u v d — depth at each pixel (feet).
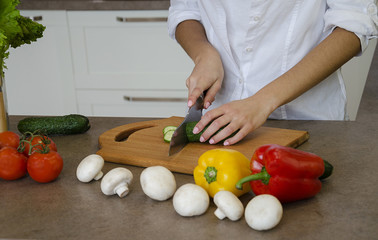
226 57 4.28
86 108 7.99
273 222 2.02
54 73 7.77
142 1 7.16
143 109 7.88
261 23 3.99
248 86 4.31
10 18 2.87
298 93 3.33
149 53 7.53
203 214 2.23
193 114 3.33
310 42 4.09
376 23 3.61
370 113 3.86
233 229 2.09
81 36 7.48
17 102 7.99
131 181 2.46
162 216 2.22
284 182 2.21
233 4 3.99
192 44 4.01
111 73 7.69
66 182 2.64
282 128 3.59
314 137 3.37
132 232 2.08
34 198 2.44
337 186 2.50
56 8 7.28
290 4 3.90
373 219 2.15
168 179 2.34
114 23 7.37
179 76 7.62
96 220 2.20
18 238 2.05
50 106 8.02
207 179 2.36
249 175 2.34
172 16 4.50
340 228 2.07
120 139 3.54
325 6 4.02
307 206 2.28
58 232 2.09
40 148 2.68
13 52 7.64
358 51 3.63
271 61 4.17
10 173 2.59
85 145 3.32
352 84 6.25
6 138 2.82
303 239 1.99
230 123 3.04
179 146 3.05
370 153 3.00
